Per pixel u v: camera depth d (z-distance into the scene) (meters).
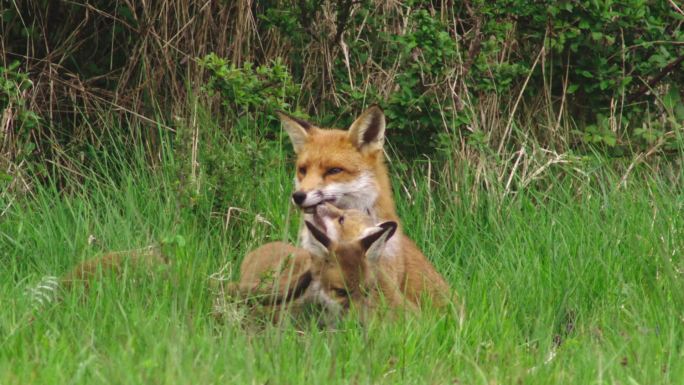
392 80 13.88
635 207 12.15
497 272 10.75
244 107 12.41
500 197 12.80
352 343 7.95
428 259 11.90
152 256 9.84
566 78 14.16
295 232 11.52
